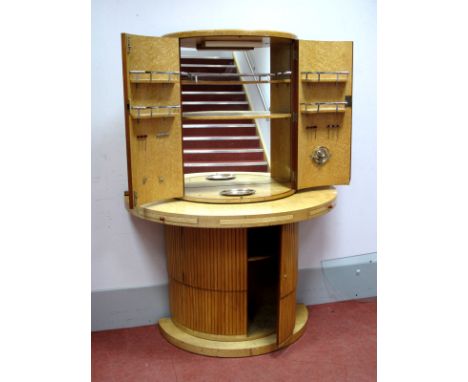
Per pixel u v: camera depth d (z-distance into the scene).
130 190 2.45
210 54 4.83
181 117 2.71
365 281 3.69
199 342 2.93
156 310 3.33
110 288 3.24
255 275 3.41
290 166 3.05
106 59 2.98
